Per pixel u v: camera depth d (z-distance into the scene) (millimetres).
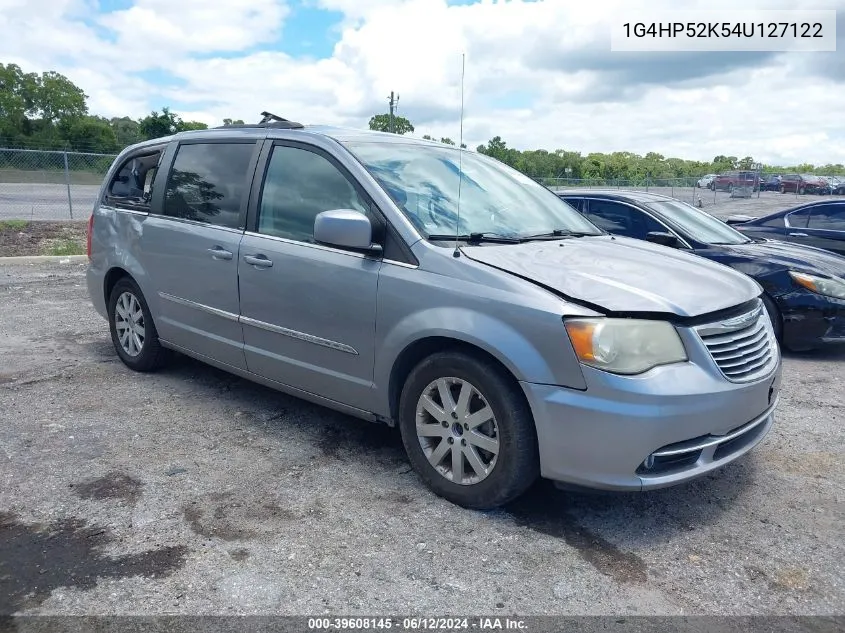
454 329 3318
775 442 4434
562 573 2949
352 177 3922
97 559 2969
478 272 3371
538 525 3338
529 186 4852
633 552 3129
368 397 3820
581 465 3111
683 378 3094
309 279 3963
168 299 5000
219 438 4289
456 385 3455
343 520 3332
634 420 2998
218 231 4570
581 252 3818
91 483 3652
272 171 4383
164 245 4965
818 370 6176
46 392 5043
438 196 4000
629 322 3094
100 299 5766
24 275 10000
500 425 3254
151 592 2752
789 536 3299
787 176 31984
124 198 5547
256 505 3459
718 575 2971
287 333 4137
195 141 5012
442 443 3512
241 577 2859
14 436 4242
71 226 15750
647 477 3086
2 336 6570
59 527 3213
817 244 9422
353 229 3564
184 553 3023
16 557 2971
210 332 4715
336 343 3883
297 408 4836
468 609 2697
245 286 4348
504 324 3207
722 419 3184
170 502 3469
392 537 3189
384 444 4254
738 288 3607
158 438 4266
